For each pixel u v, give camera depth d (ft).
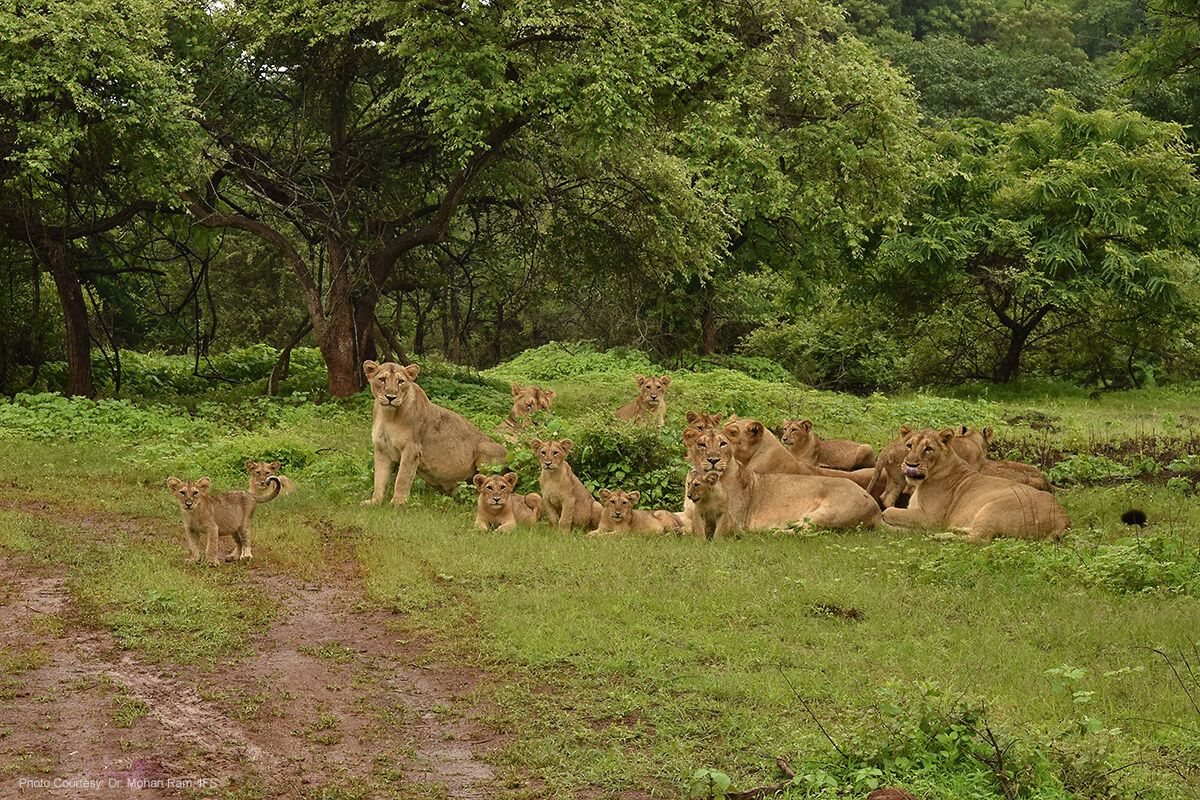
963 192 115.65
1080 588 31.24
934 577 32.42
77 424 58.34
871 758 19.74
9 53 57.93
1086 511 43.39
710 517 39.50
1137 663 25.29
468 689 24.49
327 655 26.50
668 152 81.20
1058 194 108.88
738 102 68.54
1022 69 175.22
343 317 73.87
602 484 45.62
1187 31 106.63
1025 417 82.12
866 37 189.26
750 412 73.41
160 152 60.29
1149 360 123.24
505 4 66.28
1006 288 111.96
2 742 21.01
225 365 88.17
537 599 29.84
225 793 19.38
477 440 48.06
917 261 108.68
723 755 20.63
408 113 73.77
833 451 49.29
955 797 18.39
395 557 34.42
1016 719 21.52
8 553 34.17
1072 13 230.89
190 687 24.20
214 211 74.18
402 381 44.68
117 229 84.64
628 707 23.07
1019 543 34.50
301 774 20.29
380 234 77.97
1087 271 110.22
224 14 71.87
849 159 73.15
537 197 81.25
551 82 65.31
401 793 19.57
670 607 29.30
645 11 66.33
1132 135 115.44
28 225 67.36
